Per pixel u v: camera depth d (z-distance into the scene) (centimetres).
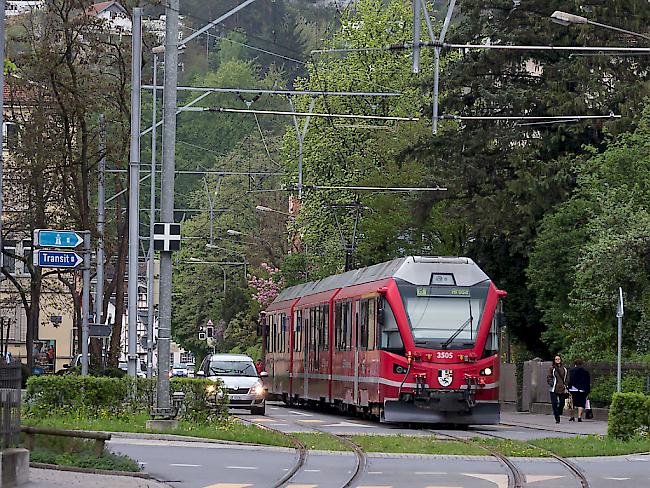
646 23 12800
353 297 9562
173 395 7406
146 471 5131
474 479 4991
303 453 6128
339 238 16662
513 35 13000
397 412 8438
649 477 5156
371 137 16575
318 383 10731
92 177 12650
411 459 5928
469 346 8494
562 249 11381
